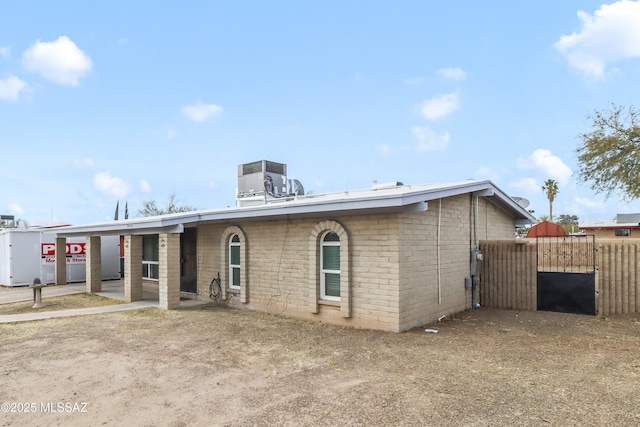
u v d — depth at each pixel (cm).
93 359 696
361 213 939
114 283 2022
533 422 437
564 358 675
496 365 639
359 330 909
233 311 1180
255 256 1197
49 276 2025
